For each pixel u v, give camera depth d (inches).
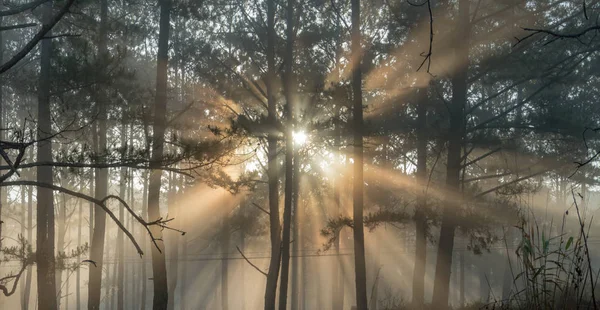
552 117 786.2
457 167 767.1
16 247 588.1
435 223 799.1
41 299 655.8
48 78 710.5
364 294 758.5
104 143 899.4
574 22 729.0
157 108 733.9
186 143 453.4
